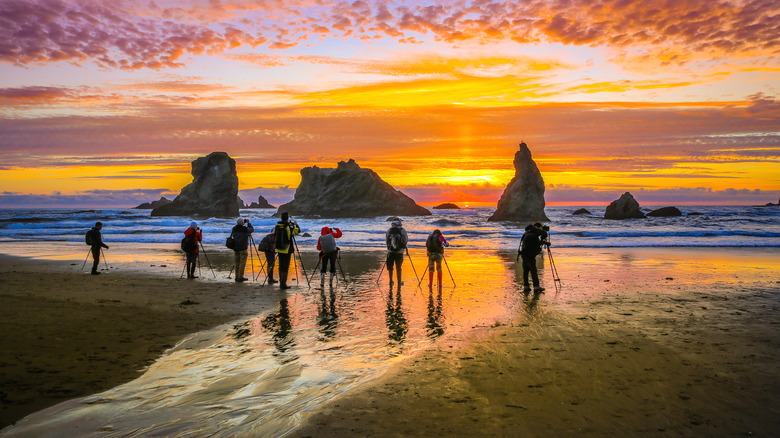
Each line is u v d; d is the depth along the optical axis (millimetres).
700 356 6012
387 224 54188
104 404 4527
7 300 9672
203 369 5738
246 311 9352
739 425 3959
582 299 10570
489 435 3828
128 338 6992
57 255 21781
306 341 7152
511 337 7156
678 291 11648
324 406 4508
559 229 41688
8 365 5551
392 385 5082
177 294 11141
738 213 78000
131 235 36219
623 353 6184
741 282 13195
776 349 6309
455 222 59031
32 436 3830
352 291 11930
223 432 3941
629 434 3816
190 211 96500
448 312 9258
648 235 33406
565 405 4445
